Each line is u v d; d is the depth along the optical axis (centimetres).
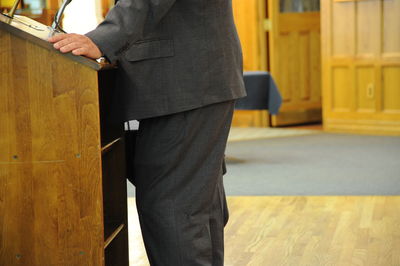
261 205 515
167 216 250
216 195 274
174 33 244
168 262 253
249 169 664
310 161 702
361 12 883
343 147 788
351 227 450
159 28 243
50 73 220
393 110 874
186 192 252
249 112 1001
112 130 275
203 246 256
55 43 217
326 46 912
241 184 594
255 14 986
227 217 293
